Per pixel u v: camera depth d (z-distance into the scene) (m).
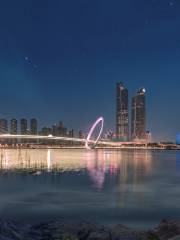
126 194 59.31
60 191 63.91
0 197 55.34
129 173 111.00
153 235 23.94
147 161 194.00
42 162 177.00
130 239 23.67
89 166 147.50
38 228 26.20
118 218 37.88
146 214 40.12
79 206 45.97
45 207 45.09
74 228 26.08
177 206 46.03
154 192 62.16
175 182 82.38
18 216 38.75
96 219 37.16
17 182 82.56
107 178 93.75
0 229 23.84
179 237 20.61
